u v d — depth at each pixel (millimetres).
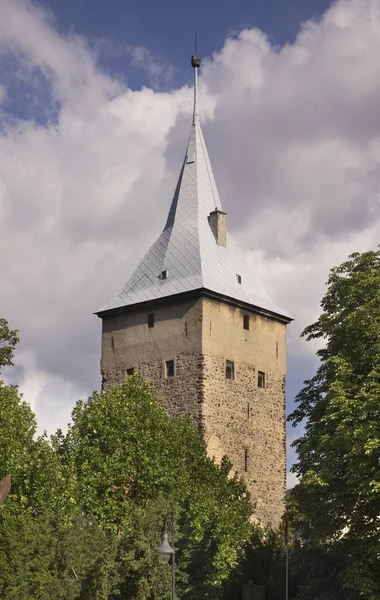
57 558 47250
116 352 71375
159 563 46062
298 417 51562
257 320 71062
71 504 50719
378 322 46938
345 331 48531
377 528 44500
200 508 52125
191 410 66375
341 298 50531
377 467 44219
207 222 72062
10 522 45344
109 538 49375
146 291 70375
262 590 49438
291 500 48469
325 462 46312
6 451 49438
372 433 44344
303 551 48719
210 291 67125
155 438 56469
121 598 46906
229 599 49781
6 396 51781
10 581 44250
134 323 70688
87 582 46812
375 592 43281
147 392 59469
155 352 69000
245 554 51938
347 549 46188
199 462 57438
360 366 47875
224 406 67250
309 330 51375
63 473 52344
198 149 74375
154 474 55125
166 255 71000
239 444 67812
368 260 50562
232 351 68562
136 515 48000
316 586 47062
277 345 72375
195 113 75562
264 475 69250
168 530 46812
